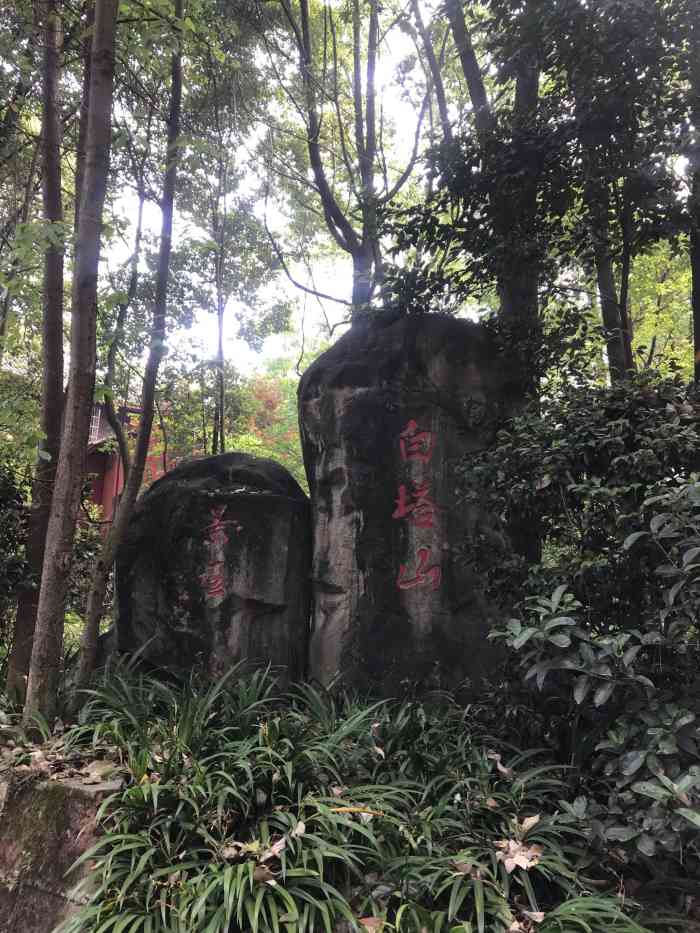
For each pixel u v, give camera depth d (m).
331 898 2.60
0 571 4.65
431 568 4.79
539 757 3.52
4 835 3.19
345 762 3.34
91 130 4.01
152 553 5.04
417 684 4.59
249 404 12.39
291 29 8.83
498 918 2.48
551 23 4.27
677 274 9.59
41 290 5.17
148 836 2.80
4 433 5.30
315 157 8.38
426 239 5.28
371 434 4.98
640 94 4.16
